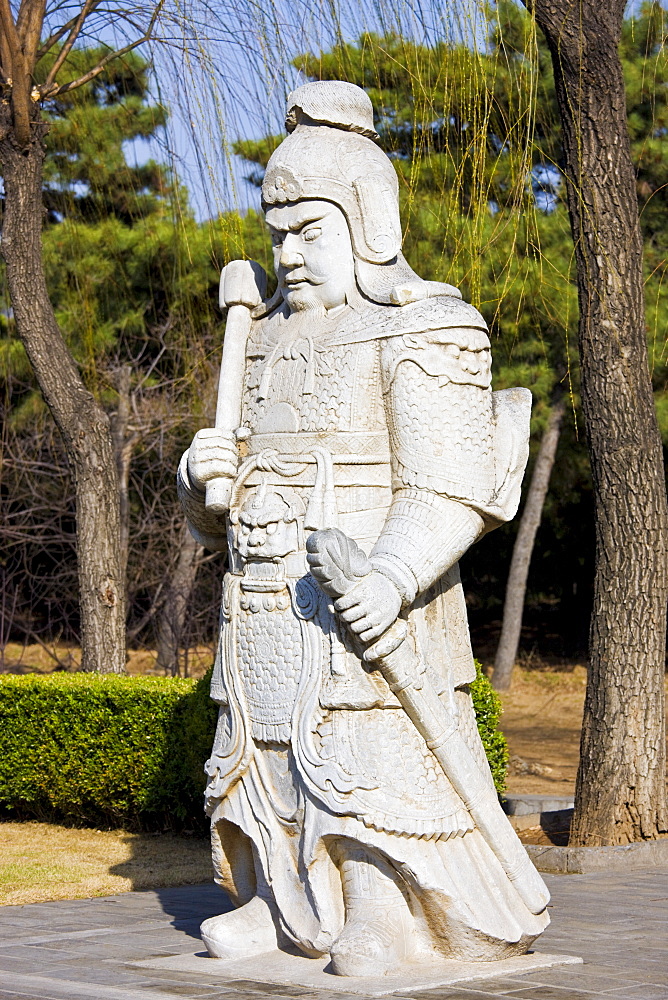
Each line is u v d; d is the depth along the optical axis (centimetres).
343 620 358
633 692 677
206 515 423
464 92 556
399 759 371
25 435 1586
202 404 1442
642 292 689
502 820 388
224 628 404
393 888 373
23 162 851
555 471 1748
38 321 883
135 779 752
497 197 732
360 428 385
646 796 670
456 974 360
